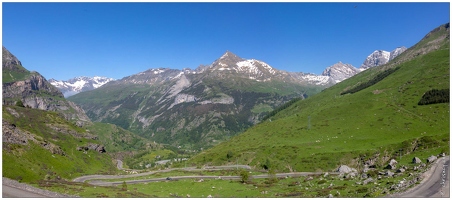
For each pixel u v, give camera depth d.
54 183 146.50
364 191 115.38
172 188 172.38
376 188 115.75
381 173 148.50
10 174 168.50
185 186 178.00
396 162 182.75
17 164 183.62
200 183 186.25
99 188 139.75
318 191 129.50
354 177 154.75
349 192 117.81
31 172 184.88
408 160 186.12
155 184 191.12
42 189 120.06
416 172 130.88
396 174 138.12
